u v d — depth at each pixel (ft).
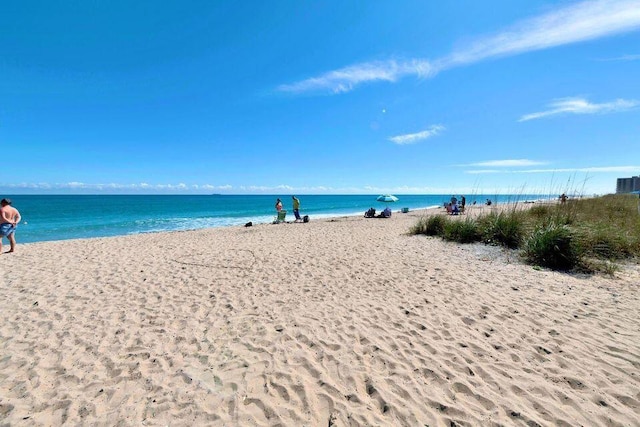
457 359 9.77
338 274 19.71
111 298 15.64
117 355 10.25
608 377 8.69
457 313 13.21
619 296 14.75
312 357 10.03
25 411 7.65
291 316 13.28
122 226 67.46
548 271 19.16
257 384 8.70
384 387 8.48
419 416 7.43
